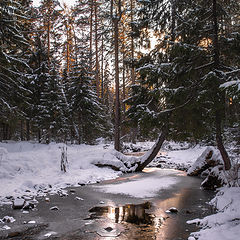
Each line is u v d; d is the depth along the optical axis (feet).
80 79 73.56
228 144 47.50
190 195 28.32
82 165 44.86
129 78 115.96
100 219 19.93
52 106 65.67
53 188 31.63
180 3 39.04
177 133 37.78
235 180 27.22
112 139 99.45
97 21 88.48
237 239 14.53
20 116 52.60
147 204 24.57
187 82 33.27
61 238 16.08
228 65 32.30
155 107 45.83
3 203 24.00
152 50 42.52
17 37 46.52
